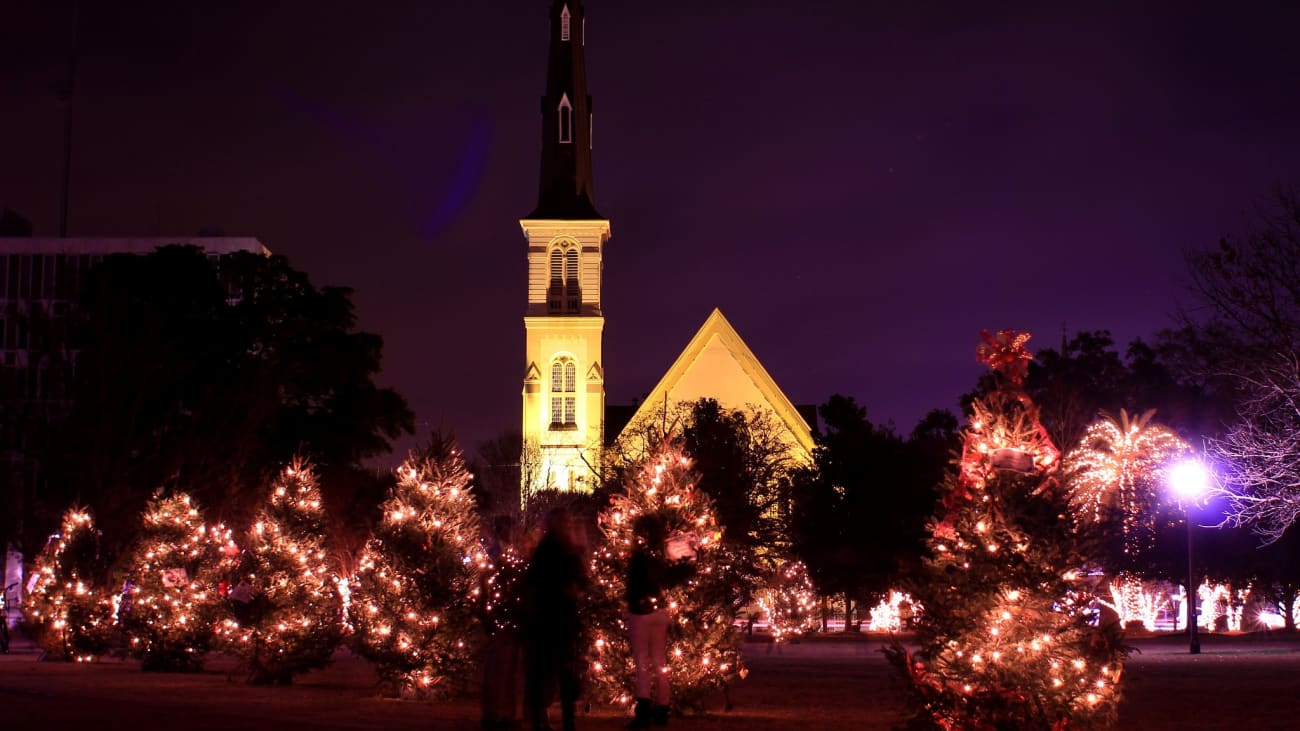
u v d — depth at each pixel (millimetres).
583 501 52781
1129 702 19422
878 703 20109
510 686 16031
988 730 14352
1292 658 31828
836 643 48469
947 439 62594
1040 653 14422
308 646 23219
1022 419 15469
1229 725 16422
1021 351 15695
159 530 27578
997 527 14820
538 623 14836
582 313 86875
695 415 67938
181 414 53562
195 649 26812
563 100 90250
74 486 39781
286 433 63938
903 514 59312
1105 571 15359
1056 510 15062
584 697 18297
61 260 96625
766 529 60125
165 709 16688
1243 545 48219
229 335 62844
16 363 96500
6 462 41500
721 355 83562
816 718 17641
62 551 31016
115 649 31969
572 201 89000
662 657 16422
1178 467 36250
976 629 14578
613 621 18203
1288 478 30109
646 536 17953
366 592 20141
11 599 49125
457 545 20062
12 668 27469
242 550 27203
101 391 40188
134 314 55844
